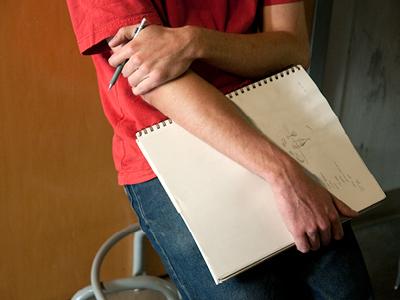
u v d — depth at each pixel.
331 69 1.48
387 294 1.51
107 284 1.02
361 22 1.44
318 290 0.81
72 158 1.17
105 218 1.28
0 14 0.97
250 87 0.75
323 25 1.38
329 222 0.68
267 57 0.76
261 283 0.74
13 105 1.06
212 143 0.66
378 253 1.67
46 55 1.05
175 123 0.70
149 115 0.75
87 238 1.28
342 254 0.81
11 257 1.20
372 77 1.56
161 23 0.71
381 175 1.77
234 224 0.67
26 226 1.18
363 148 1.69
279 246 0.67
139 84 0.66
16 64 1.03
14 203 1.15
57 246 1.24
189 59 0.67
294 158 0.72
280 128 0.73
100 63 0.76
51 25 1.03
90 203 1.24
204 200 0.67
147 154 0.68
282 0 0.84
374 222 1.80
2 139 1.08
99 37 0.67
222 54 0.70
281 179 0.65
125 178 0.82
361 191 0.74
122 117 0.80
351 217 0.72
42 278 1.26
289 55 0.81
